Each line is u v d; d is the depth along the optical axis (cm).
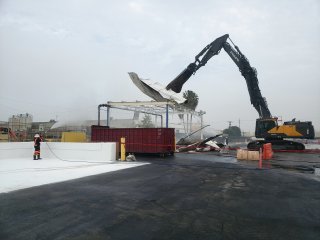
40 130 4441
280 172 1351
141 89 2955
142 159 2028
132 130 2367
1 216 589
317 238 474
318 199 769
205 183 1005
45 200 732
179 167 1502
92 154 1805
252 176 1199
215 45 2858
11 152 1858
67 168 1416
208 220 568
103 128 2481
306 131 2861
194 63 2872
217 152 2905
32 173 1234
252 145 3067
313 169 1505
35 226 527
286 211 642
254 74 2859
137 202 714
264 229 518
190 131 3591
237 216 598
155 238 469
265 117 3003
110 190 866
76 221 558
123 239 464
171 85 2911
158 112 3272
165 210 640
